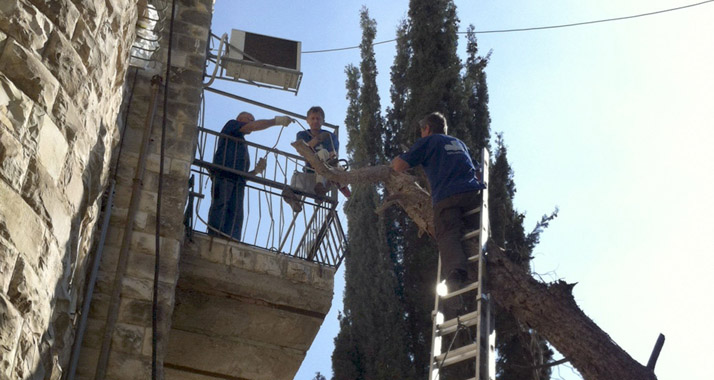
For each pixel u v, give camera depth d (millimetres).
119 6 6902
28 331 5105
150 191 8852
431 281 15570
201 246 9438
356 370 15078
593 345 7000
